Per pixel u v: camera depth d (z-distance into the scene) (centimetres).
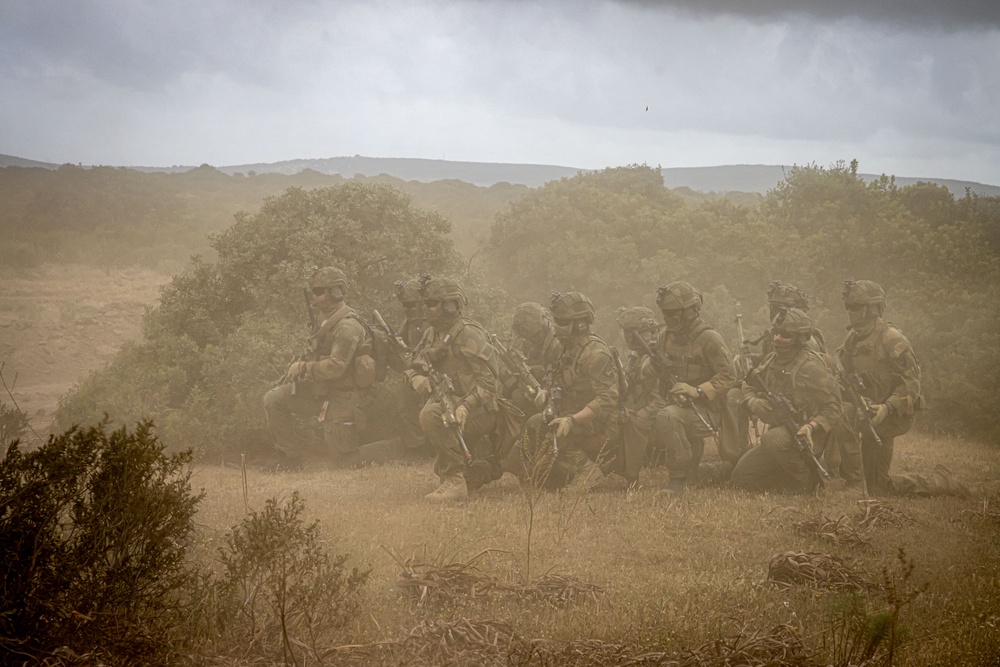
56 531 560
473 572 721
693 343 1238
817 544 880
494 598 686
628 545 888
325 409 1406
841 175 2559
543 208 2450
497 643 582
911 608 652
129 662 532
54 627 534
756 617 647
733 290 2230
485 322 1755
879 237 2273
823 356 1270
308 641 577
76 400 1625
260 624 593
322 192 1772
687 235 2344
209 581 663
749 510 1058
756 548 873
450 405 1159
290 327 1614
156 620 561
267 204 1789
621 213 2450
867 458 1231
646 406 1264
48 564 542
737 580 742
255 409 1534
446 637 582
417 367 1203
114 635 535
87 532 556
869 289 1266
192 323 1703
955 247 2217
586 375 1209
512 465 1203
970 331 1867
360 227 1720
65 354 2659
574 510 1039
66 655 517
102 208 4672
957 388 1730
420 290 1226
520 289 2433
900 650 568
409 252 1722
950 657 558
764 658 548
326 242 1680
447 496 1136
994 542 870
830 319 2053
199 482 1243
